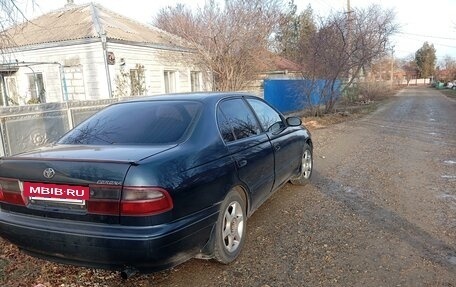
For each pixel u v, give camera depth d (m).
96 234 2.54
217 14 15.86
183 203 2.72
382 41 19.62
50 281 3.07
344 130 13.55
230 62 15.02
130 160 2.61
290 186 5.91
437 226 4.15
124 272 2.58
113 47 12.40
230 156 3.41
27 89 13.89
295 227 4.21
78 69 12.62
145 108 3.73
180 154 2.89
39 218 2.79
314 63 16.38
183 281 3.10
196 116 3.41
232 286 3.01
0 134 6.13
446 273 3.14
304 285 3.00
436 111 20.91
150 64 14.02
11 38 5.46
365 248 3.64
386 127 14.18
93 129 3.55
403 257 3.44
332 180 6.27
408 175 6.54
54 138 7.16
